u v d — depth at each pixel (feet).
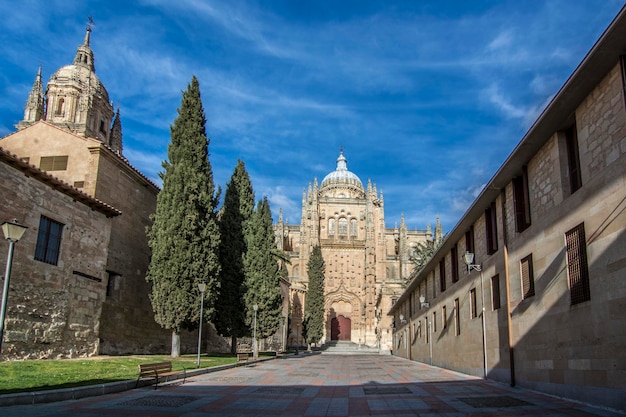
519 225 59.82
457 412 40.32
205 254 99.81
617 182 38.06
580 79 41.01
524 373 56.49
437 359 111.04
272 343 216.54
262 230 145.69
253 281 139.74
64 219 79.97
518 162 57.62
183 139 104.58
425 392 55.47
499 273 66.54
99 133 251.19
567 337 45.65
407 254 330.75
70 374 57.36
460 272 92.17
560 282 47.42
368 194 333.62
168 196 99.30
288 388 59.41
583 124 43.80
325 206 339.16
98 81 256.73
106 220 92.38
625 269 36.58
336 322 317.01
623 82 37.17
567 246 46.24
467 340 83.76
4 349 65.87
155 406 42.75
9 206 68.28
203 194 101.91
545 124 48.52
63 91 243.40
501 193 66.08
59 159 99.14
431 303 119.65
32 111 247.50
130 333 103.55
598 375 40.04
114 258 100.22
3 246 66.69
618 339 37.22
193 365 82.38
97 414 37.96
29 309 70.85
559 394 47.19
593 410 38.60
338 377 76.89
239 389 57.52
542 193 52.90
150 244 98.99
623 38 35.60
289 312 245.65
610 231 38.83
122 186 106.01
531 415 37.47
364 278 319.06
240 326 129.59
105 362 73.77
